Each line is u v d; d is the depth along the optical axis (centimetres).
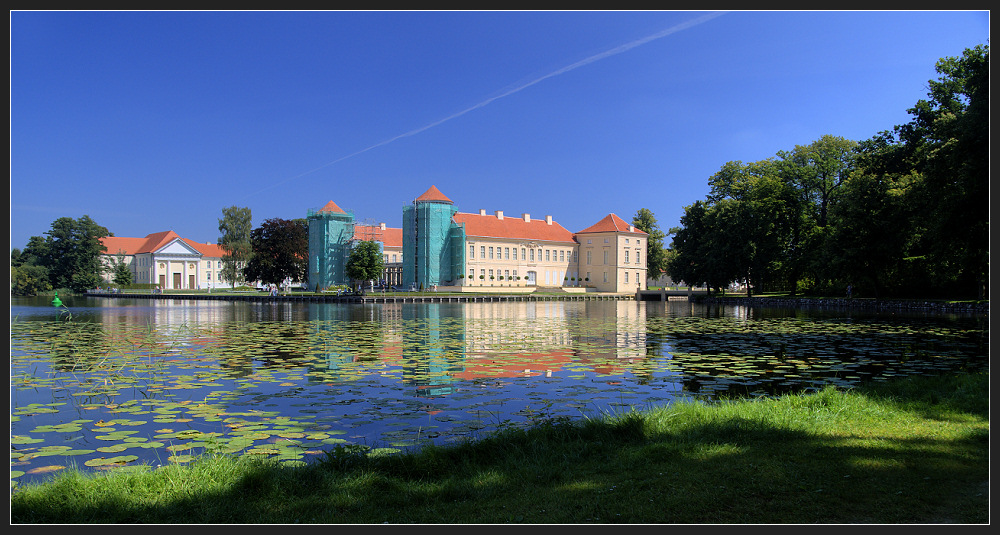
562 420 838
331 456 651
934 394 951
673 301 7231
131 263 12212
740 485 557
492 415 959
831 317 3553
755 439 713
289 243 8819
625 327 2786
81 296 9456
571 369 1429
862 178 4697
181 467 622
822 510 496
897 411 845
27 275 9131
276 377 1331
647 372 1381
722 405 923
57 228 9812
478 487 576
